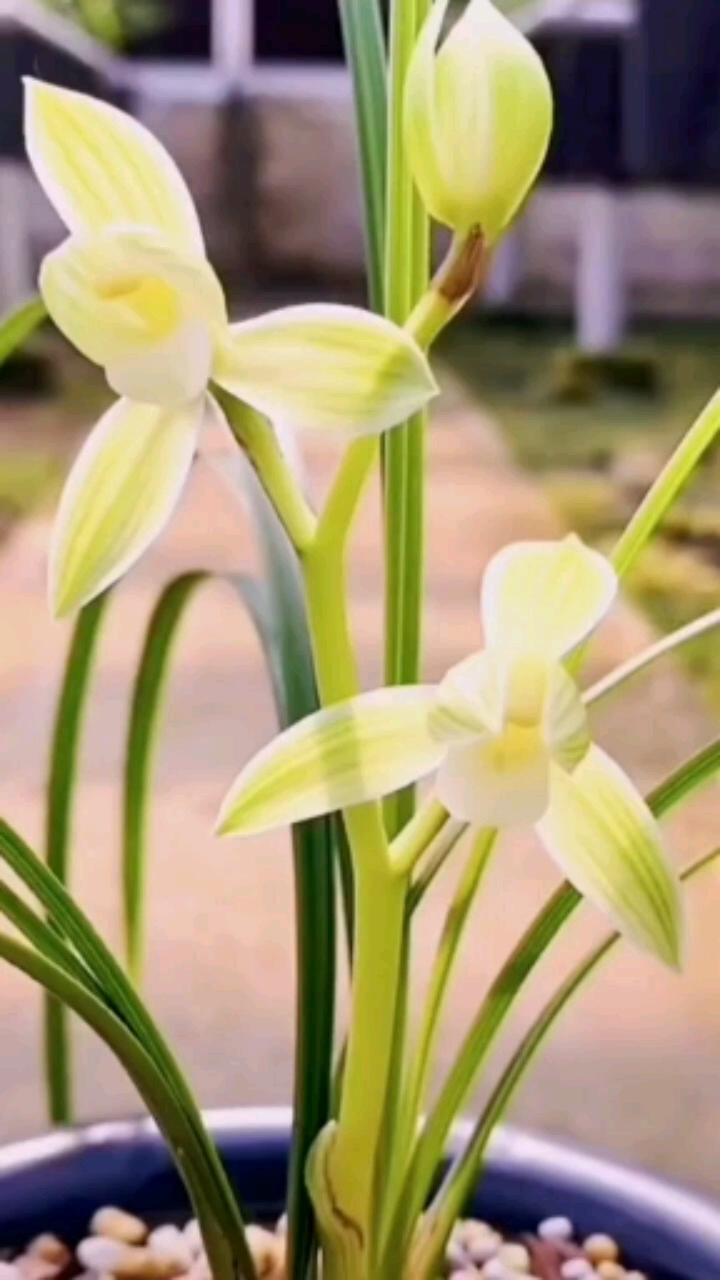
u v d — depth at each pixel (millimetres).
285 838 1349
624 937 466
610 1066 974
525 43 448
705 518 1945
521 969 506
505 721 444
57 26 3146
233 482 523
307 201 4188
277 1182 568
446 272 455
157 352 437
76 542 452
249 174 4168
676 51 3334
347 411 436
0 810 1354
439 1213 522
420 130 450
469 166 449
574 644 444
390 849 487
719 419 486
